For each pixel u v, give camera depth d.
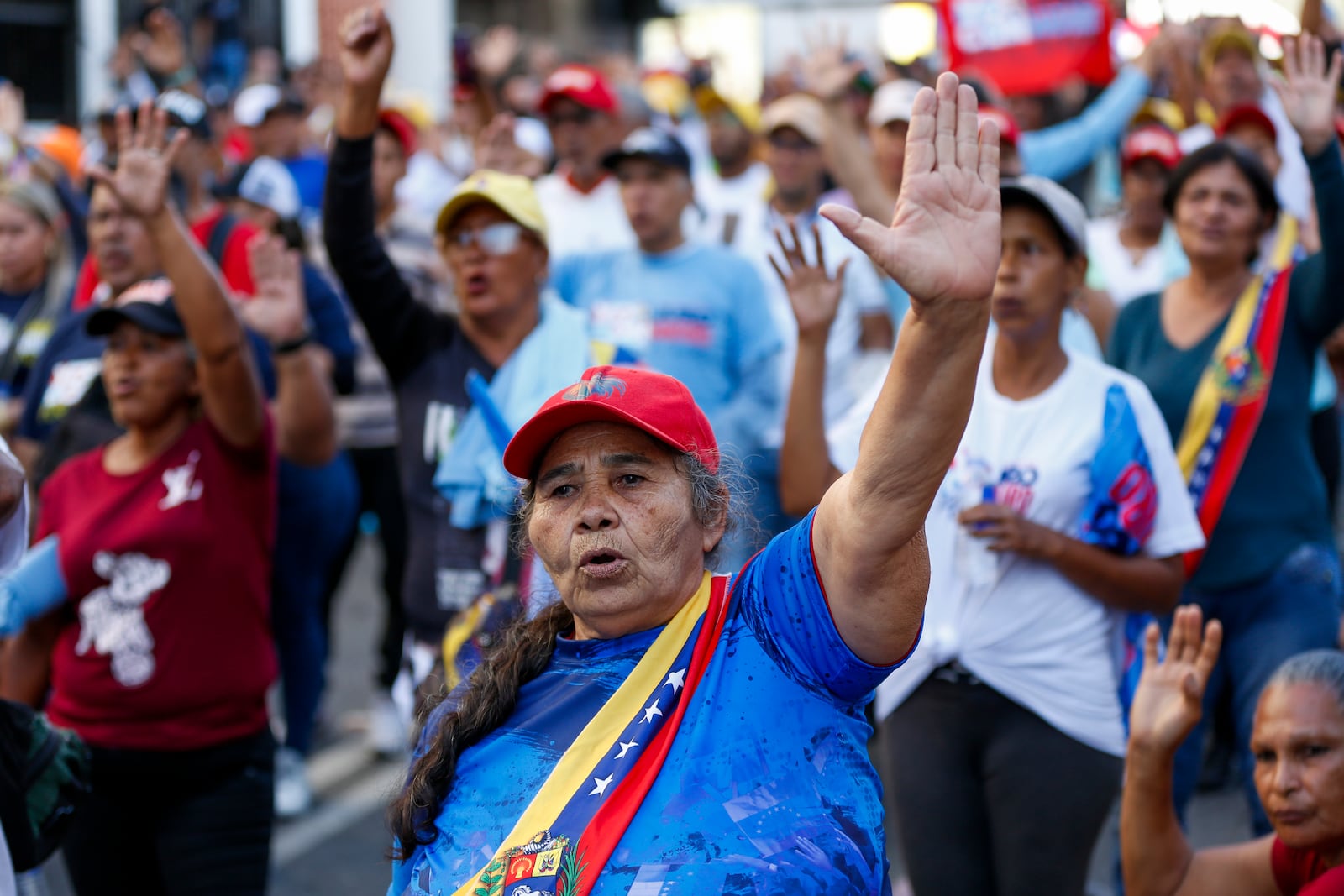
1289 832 2.99
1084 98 8.27
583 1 24.91
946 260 2.05
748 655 2.26
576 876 2.14
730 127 8.12
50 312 6.34
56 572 3.96
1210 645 3.11
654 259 6.03
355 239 4.36
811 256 6.52
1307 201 5.47
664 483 2.33
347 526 5.59
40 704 4.16
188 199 6.32
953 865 3.56
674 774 2.19
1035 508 3.59
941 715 3.62
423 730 2.53
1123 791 3.26
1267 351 4.43
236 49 14.05
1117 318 4.80
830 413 6.38
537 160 6.47
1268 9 7.20
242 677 3.98
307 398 4.99
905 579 2.19
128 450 4.16
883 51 9.84
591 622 2.36
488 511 4.21
